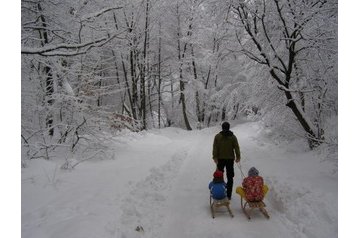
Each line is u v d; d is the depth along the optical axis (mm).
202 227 6531
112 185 8438
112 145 13961
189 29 28406
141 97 25594
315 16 11203
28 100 11648
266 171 10344
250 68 16859
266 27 13477
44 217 6254
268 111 15984
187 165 12531
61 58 12531
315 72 12414
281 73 13828
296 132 14234
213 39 27938
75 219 5984
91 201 7137
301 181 8320
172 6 27281
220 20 14055
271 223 6617
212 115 34094
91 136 12188
